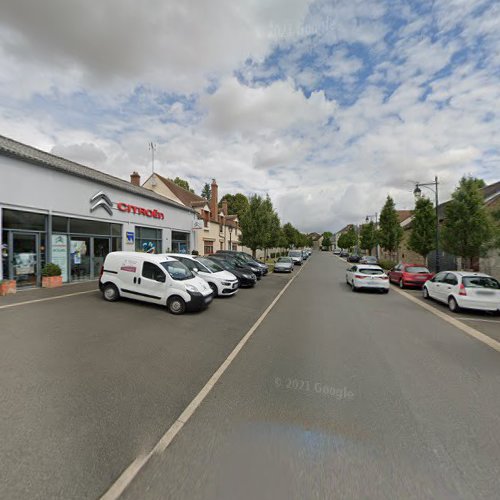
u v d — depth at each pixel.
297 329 6.52
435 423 2.97
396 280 15.23
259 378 3.95
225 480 2.15
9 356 4.34
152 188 26.50
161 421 2.87
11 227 9.45
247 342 5.52
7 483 2.05
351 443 2.61
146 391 3.48
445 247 13.76
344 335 6.11
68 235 11.55
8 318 6.30
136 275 7.92
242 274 13.48
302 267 29.02
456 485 2.16
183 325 6.49
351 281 13.73
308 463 2.35
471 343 5.70
